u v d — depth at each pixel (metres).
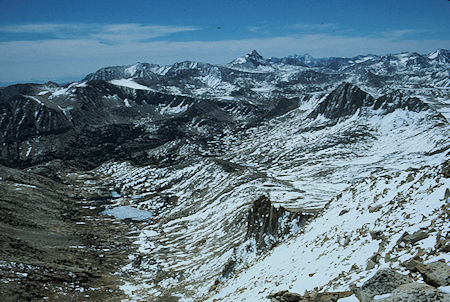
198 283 80.88
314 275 29.19
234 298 39.22
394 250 24.00
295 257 38.94
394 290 17.52
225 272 71.19
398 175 39.53
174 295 75.81
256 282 40.16
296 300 23.16
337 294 20.89
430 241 22.45
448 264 18.73
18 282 75.81
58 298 74.75
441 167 32.44
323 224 43.16
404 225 27.30
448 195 26.91
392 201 33.41
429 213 26.66
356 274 23.98
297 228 71.06
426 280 18.11
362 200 40.09
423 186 31.80
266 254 54.31
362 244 29.14
